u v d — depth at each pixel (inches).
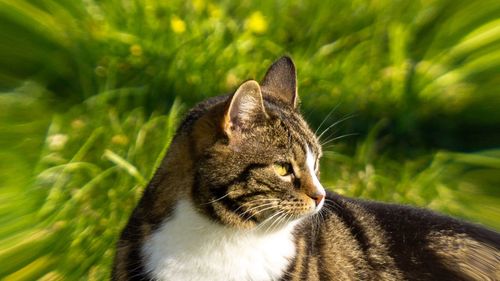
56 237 308.8
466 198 361.1
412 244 279.1
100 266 303.4
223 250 246.7
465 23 419.8
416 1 423.8
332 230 272.2
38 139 349.1
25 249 304.3
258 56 388.2
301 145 253.1
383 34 411.8
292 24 409.7
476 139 390.6
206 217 243.8
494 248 282.0
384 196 348.5
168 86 367.9
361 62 401.7
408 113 388.8
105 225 315.0
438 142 386.6
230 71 375.9
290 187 249.6
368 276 271.4
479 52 411.8
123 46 380.8
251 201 245.6
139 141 341.4
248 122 247.8
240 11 409.1
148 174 331.6
